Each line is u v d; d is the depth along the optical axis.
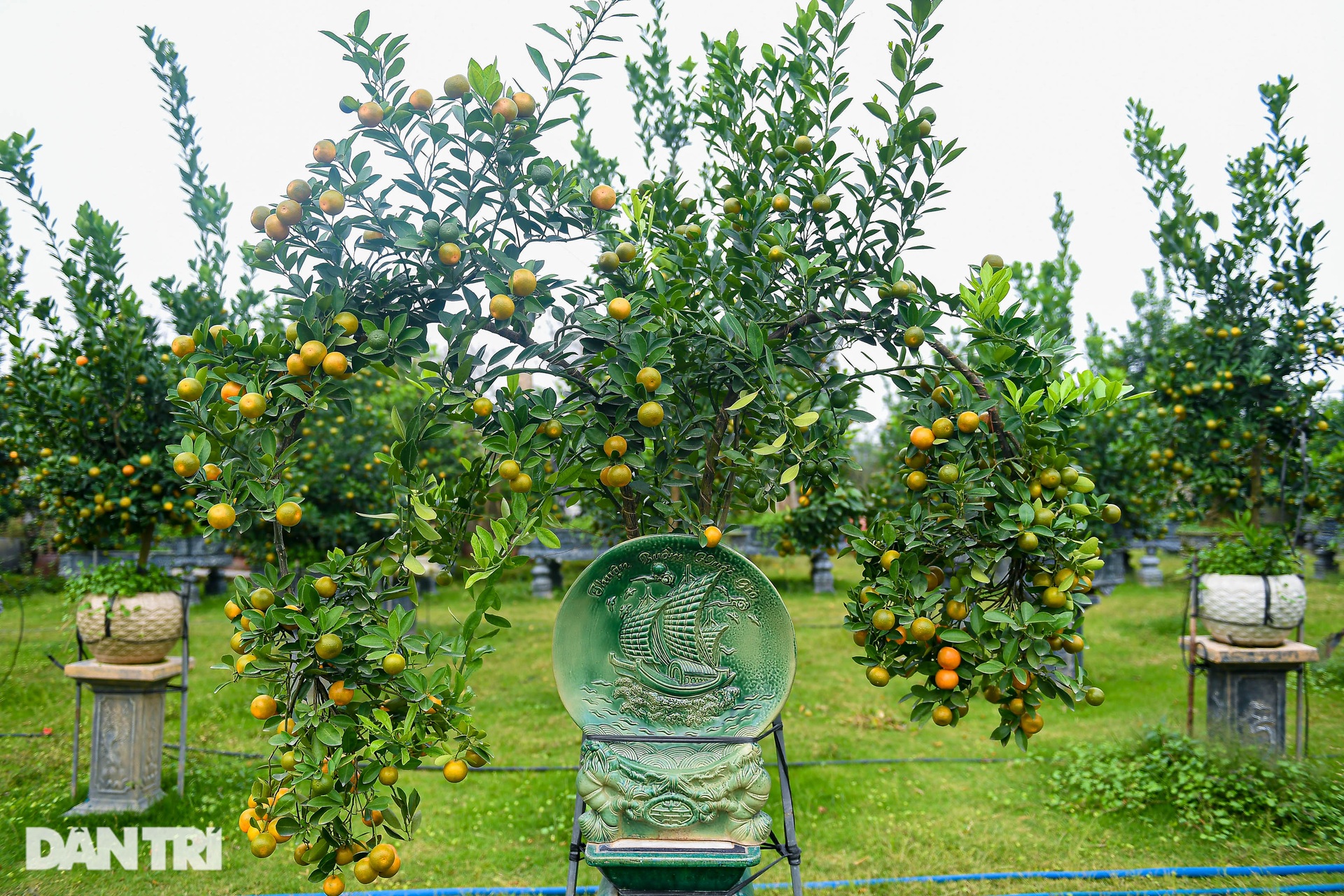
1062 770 5.50
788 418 2.66
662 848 2.51
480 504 2.77
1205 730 5.73
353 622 2.34
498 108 2.34
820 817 4.90
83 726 6.62
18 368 5.02
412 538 2.52
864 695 7.70
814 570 13.84
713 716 2.67
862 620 2.70
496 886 4.11
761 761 2.61
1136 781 4.97
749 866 2.49
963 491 2.60
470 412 2.61
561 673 2.69
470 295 2.47
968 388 2.67
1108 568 11.96
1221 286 6.03
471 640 2.43
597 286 2.96
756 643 2.71
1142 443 7.08
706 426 3.00
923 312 2.71
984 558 2.61
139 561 5.21
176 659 5.25
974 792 5.26
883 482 7.04
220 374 2.34
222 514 2.23
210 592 14.06
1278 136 5.79
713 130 3.35
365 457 8.42
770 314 2.90
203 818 4.88
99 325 5.02
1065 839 4.49
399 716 2.47
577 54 2.45
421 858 4.43
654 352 2.53
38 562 13.21
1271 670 5.16
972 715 6.98
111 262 5.21
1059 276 8.48
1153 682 7.78
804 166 3.02
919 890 4.01
